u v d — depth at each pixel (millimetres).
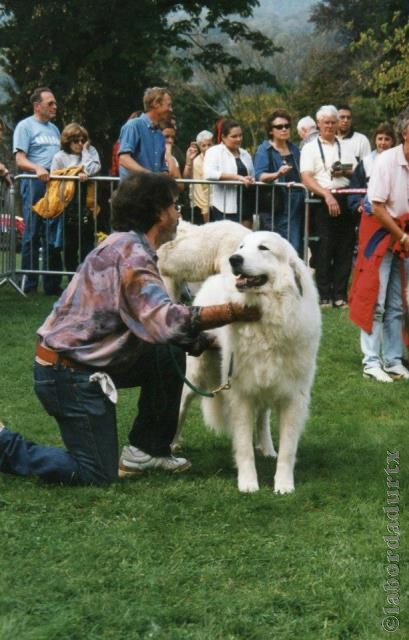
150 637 3072
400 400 6789
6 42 26188
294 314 4574
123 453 4977
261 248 4508
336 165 10438
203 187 10891
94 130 27328
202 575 3576
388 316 7496
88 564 3631
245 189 10695
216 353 5148
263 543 3947
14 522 4070
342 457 5328
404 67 20719
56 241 11188
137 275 4434
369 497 4574
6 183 11172
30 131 11188
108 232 11461
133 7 26000
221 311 4434
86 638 3068
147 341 4430
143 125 9156
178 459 5074
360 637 3141
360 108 30531
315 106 33562
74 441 4609
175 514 4262
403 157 6945
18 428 5789
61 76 26484
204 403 5238
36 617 3178
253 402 4824
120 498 4422
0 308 10336
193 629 3146
